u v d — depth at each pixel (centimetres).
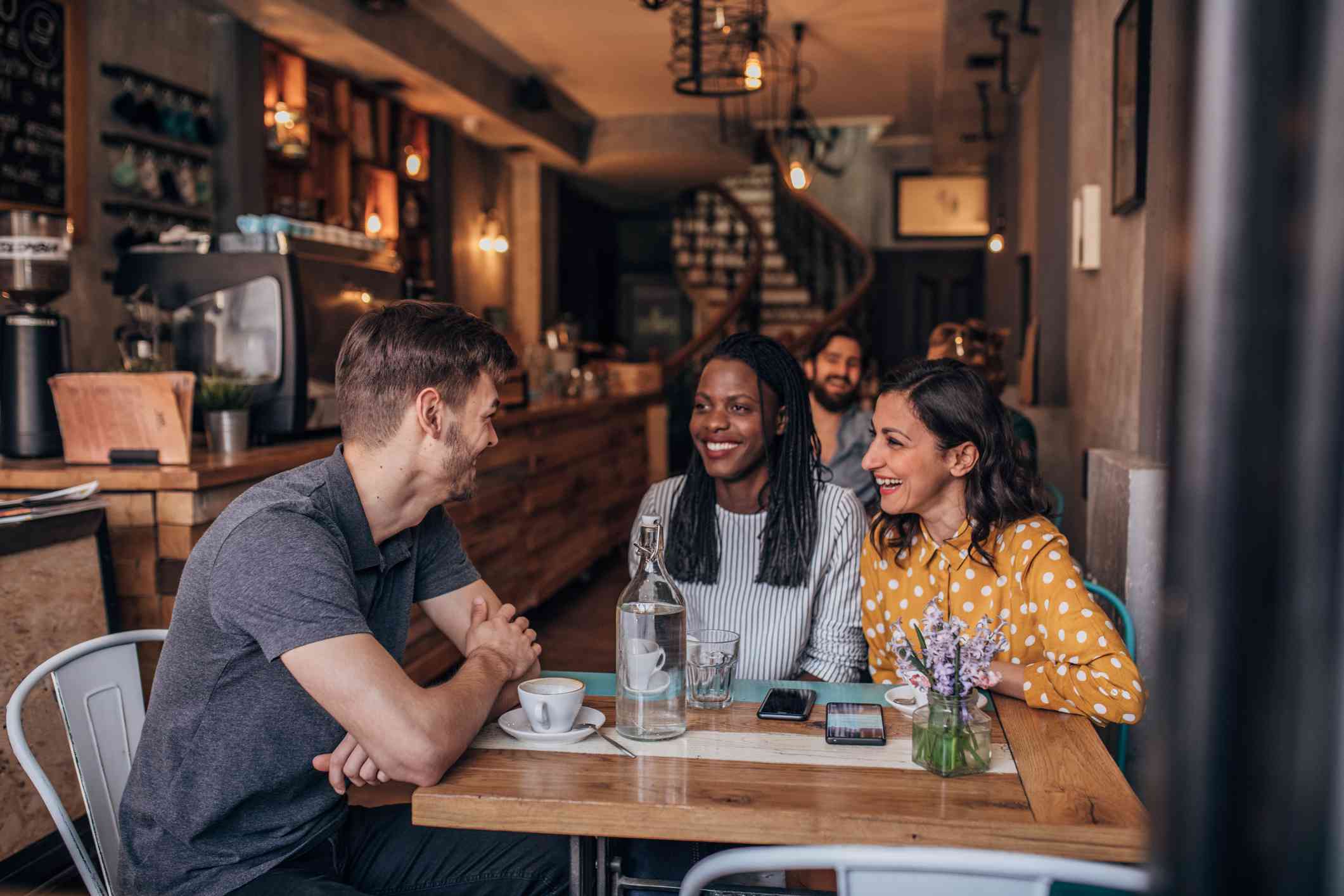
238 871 154
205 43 536
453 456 161
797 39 704
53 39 437
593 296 1195
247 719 151
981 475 186
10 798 251
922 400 186
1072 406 497
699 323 1262
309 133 607
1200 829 30
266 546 147
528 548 523
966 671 140
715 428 203
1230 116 29
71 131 446
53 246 312
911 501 190
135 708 186
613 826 132
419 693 144
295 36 576
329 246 378
